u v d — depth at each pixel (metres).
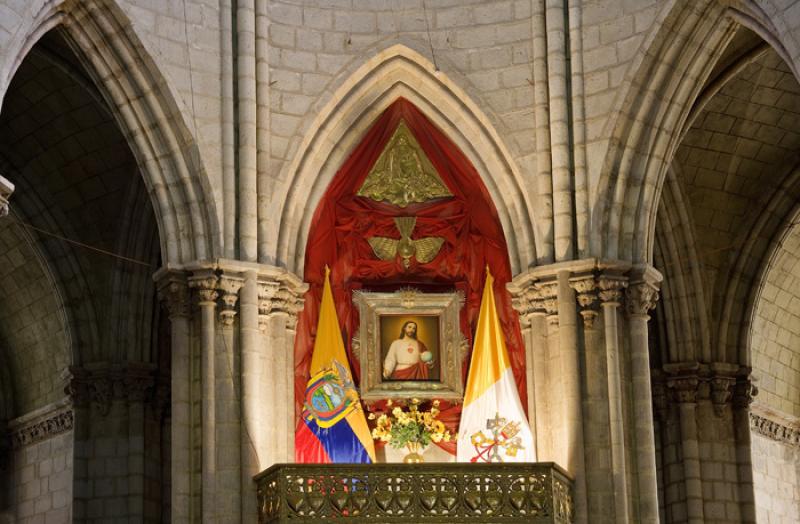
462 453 34.44
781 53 31.53
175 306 32.59
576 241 33.31
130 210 37.94
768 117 38.72
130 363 37.66
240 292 32.66
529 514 31.45
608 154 33.38
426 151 35.66
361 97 34.72
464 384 35.16
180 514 31.59
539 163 33.81
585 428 32.47
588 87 33.78
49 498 38.50
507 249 34.84
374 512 31.42
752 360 41.66
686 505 38.59
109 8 32.41
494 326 35.03
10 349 40.69
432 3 34.88
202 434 31.88
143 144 32.97
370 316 35.38
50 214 38.31
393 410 34.75
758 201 40.28
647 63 33.41
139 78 32.81
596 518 32.06
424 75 34.75
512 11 34.59
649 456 32.47
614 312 32.94
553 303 33.25
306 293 34.97
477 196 35.56
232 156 33.16
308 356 34.78
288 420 33.09
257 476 31.73
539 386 33.28
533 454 33.50
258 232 33.06
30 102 36.97
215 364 32.19
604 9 33.94
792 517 41.66
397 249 35.56
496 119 34.22
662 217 39.44
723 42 33.28
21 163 38.28
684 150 39.12
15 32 30.20
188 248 32.75
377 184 35.69
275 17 34.25
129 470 37.22
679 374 39.28
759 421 41.22
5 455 40.38
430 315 35.56
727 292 40.03
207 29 33.50
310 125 33.94
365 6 34.78
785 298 42.16
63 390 38.56
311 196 34.47
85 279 38.31
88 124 37.06
